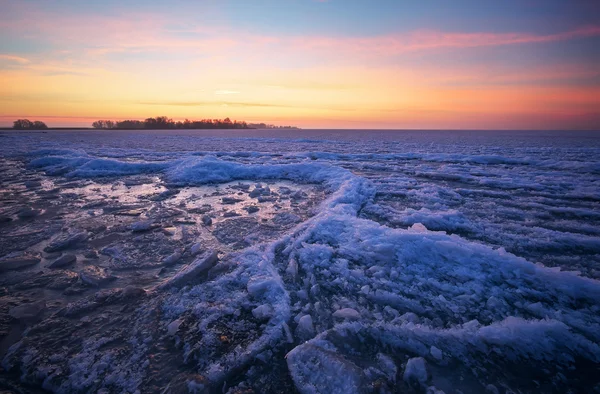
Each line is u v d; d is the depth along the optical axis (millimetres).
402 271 2848
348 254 3207
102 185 7188
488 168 10484
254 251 3270
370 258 3098
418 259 3012
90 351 1903
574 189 6898
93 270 2977
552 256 3328
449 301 2418
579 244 3588
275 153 15531
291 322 2209
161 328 2127
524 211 5109
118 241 3729
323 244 3473
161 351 1922
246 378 1737
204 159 9320
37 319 2221
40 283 2740
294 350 1847
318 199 5883
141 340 2010
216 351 1909
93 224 4324
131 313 2295
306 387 1624
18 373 1776
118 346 1959
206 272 2922
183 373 1756
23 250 3432
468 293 2508
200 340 1992
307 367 1736
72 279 2818
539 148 19219
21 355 1883
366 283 2697
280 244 3527
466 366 1799
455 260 2939
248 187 7059
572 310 2275
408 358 1858
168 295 2523
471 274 2744
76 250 3461
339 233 3746
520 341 1907
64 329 2115
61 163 9859
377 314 2258
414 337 1966
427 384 1660
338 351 1888
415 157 14008
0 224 4277
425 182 7941
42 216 4699
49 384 1681
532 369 1783
